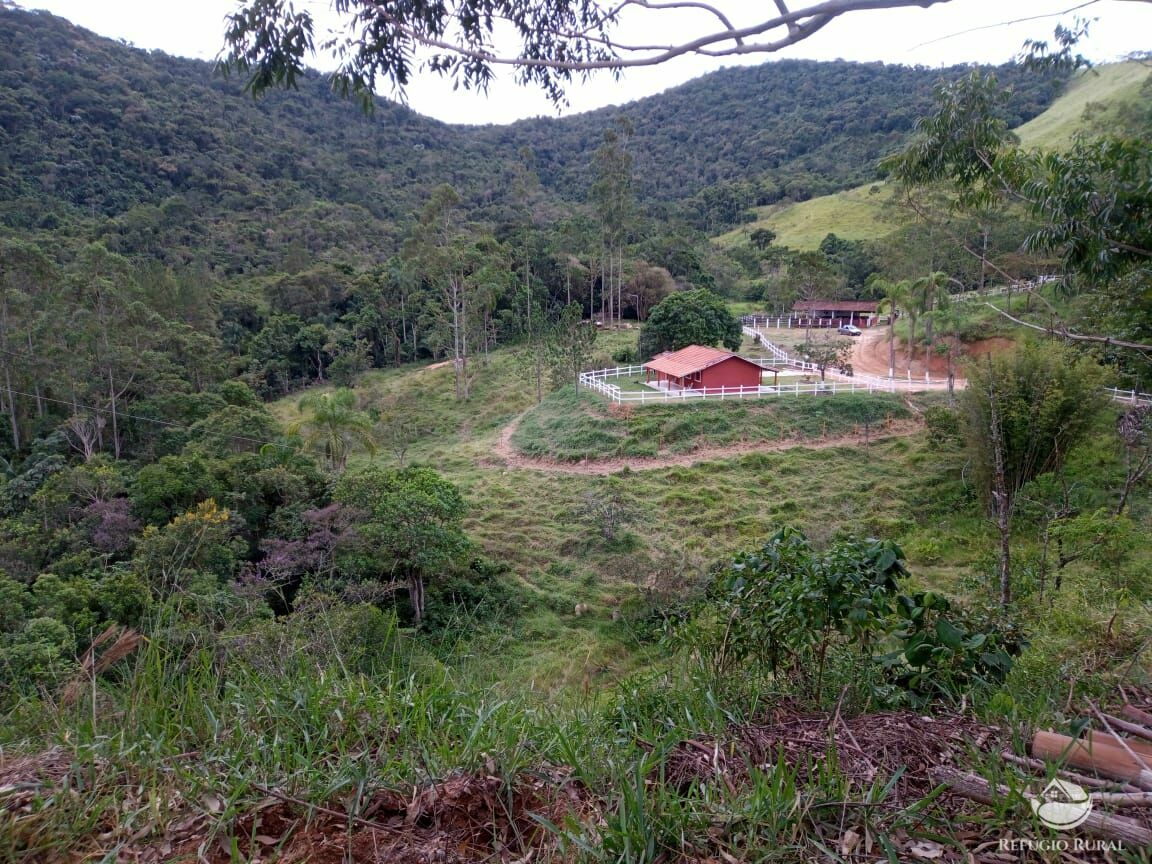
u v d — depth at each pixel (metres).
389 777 2.11
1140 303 11.10
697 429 24.91
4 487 20.52
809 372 32.66
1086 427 16.12
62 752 2.22
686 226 64.69
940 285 28.64
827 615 3.18
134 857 1.78
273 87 4.65
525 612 14.06
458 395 36.00
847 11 3.54
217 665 2.82
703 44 3.96
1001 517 6.80
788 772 2.13
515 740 2.29
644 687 3.27
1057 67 6.13
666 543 17.94
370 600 12.37
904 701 3.26
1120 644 4.57
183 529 13.17
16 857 1.75
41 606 10.32
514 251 49.03
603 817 1.92
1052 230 5.87
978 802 1.95
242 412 25.22
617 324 48.81
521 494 22.02
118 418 27.45
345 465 24.27
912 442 22.97
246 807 1.97
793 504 20.03
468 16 4.62
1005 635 3.67
